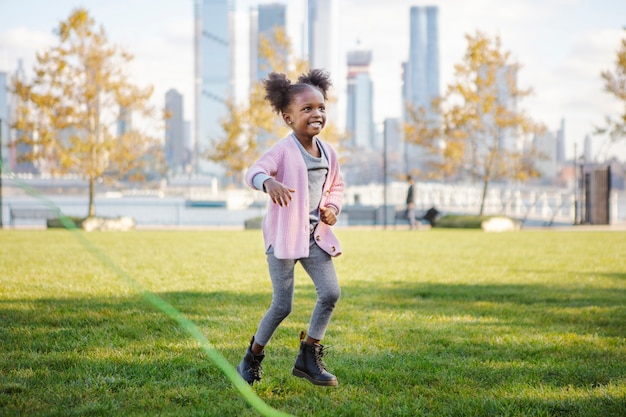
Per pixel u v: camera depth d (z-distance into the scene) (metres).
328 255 3.71
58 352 4.40
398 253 12.20
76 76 24.48
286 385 3.78
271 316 3.68
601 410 3.33
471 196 36.59
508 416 3.26
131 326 5.18
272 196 3.38
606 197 24.97
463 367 4.12
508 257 11.41
